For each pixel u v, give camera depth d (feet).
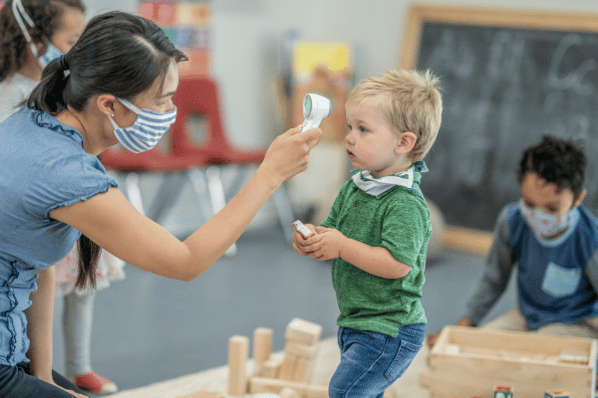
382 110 3.91
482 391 5.90
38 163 3.32
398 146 3.97
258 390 6.42
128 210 3.42
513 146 12.64
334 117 13.84
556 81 12.16
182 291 9.98
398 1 14.20
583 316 6.48
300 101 13.89
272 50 14.42
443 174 13.46
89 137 3.69
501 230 6.73
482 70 13.00
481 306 6.97
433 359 6.00
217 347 7.97
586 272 6.31
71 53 3.49
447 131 13.41
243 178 14.11
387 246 3.84
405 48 13.85
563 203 6.01
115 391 6.53
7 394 3.51
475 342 6.47
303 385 6.32
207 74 12.85
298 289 10.36
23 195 3.31
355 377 3.99
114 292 9.74
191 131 12.19
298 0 14.82
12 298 3.59
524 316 6.93
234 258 11.83
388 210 3.98
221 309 9.30
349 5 14.98
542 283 6.57
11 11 5.48
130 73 3.38
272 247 12.71
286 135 3.85
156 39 3.51
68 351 6.41
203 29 12.59
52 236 3.54
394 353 3.99
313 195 14.02
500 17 12.71
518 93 12.57
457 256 12.64
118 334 8.20
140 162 10.41
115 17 3.51
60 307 8.46
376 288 4.01
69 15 5.60
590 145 11.78
